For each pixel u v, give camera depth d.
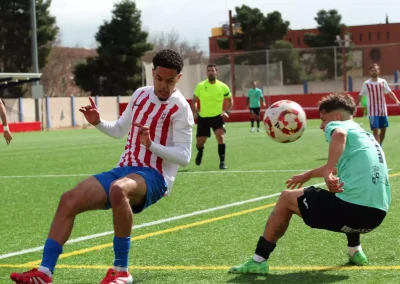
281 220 5.41
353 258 5.75
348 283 5.14
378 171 5.22
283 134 6.76
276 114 6.78
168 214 8.81
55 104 46.59
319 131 28.34
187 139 5.40
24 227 8.25
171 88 5.31
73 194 4.98
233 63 44.09
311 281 5.23
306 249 6.43
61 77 74.19
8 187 12.40
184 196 10.41
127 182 5.00
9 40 57.22
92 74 59.69
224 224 7.98
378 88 17.28
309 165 14.59
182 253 6.46
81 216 8.74
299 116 6.76
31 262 6.31
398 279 5.21
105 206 5.11
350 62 44.25
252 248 6.62
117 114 49.81
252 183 11.78
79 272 5.79
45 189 12.02
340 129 5.18
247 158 16.78
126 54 59.41
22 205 10.12
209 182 12.10
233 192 10.72
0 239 7.48
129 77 59.69
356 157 5.21
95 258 6.34
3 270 6.00
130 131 5.50
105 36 59.69
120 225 5.00
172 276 5.55
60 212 4.95
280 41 60.88
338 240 6.80
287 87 43.88
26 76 33.41
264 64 43.72
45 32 57.38
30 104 45.31
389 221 7.77
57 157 19.33
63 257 6.38
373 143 5.32
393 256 6.04
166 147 5.26
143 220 8.40
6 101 43.94
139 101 5.47
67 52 75.19
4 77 33.81
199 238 7.18
